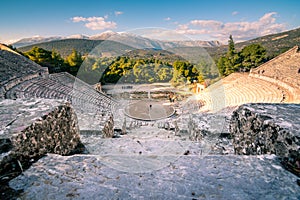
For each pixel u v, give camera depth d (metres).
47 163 2.73
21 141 2.76
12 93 23.94
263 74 47.91
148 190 2.19
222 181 2.31
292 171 2.48
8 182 2.34
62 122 3.81
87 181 2.35
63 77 42.53
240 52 60.22
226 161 2.69
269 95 35.28
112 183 2.31
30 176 2.45
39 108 3.65
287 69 46.59
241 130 3.85
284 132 2.74
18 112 3.46
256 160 2.70
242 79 48.81
